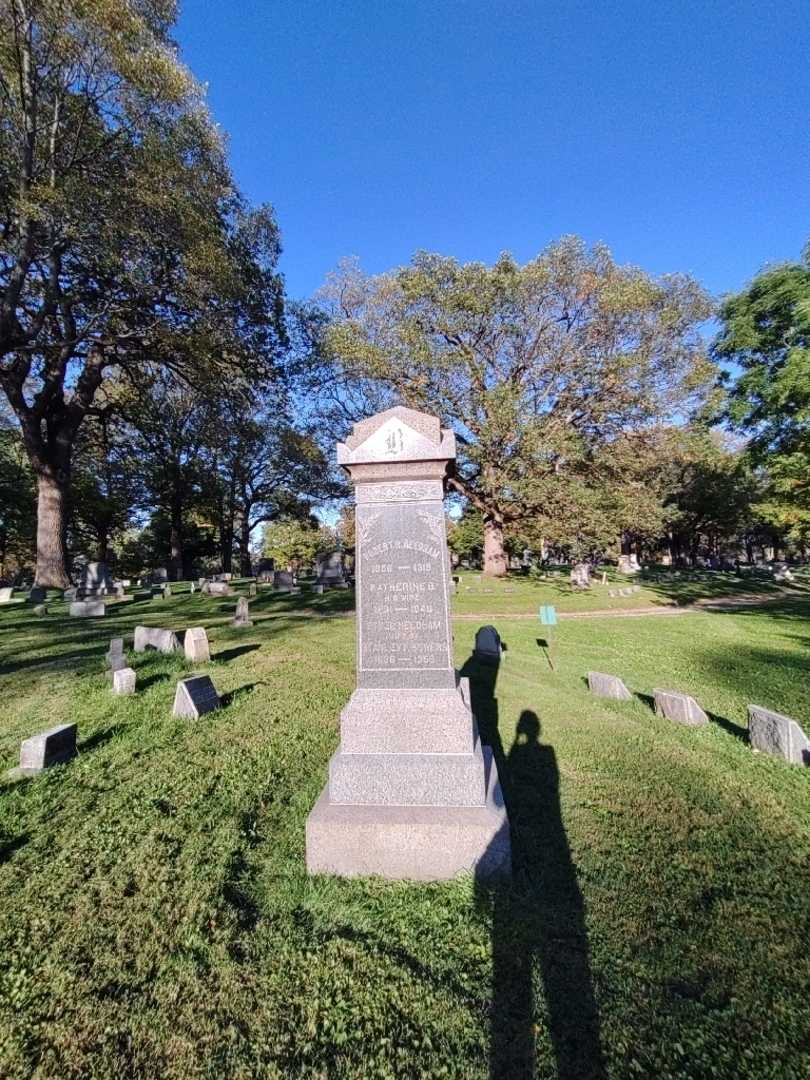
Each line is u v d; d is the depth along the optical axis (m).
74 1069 2.30
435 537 4.10
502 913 3.16
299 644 11.20
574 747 5.78
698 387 22.64
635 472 24.94
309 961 2.85
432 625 4.02
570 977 2.71
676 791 4.76
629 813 4.38
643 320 22.70
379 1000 2.61
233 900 3.36
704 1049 2.32
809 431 15.55
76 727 5.63
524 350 25.45
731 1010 2.51
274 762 5.35
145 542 54.03
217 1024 2.50
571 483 23.84
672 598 23.28
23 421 22.89
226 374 22.58
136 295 19.45
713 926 3.07
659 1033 2.40
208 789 4.79
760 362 16.89
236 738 5.94
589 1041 2.37
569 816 4.32
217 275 17.59
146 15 17.11
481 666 9.59
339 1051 2.36
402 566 4.11
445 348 24.31
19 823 4.25
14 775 5.06
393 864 3.49
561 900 3.30
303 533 51.47
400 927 3.07
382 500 4.21
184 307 20.28
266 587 25.81
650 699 7.92
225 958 2.88
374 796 3.72
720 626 15.51
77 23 14.76
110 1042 2.42
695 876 3.54
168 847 3.90
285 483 43.03
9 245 16.50
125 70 15.23
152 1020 2.52
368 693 3.91
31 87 15.44
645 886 3.44
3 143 15.08
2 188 15.84
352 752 3.81
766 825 4.19
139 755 5.50
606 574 34.19
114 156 16.45
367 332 25.33
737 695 8.28
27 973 2.80
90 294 20.03
